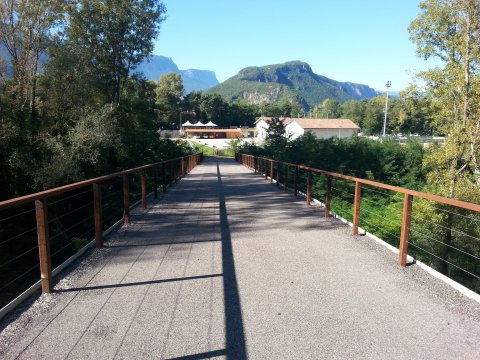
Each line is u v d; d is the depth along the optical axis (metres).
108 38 28.30
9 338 3.48
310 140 39.66
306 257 5.94
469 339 3.49
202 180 20.44
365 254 6.12
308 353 3.24
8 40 24.78
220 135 113.62
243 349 3.30
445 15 23.53
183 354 3.22
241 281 4.88
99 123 22.27
